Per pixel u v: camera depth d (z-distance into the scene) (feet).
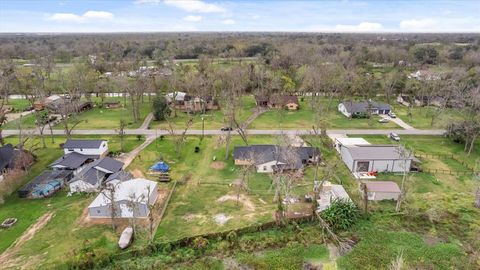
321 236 103.45
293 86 301.02
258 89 296.71
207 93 262.06
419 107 268.62
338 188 129.49
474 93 216.95
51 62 388.16
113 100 287.28
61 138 193.16
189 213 116.47
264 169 150.71
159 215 114.83
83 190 130.93
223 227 107.55
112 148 176.76
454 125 185.88
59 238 102.58
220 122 226.79
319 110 232.94
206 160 163.02
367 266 91.04
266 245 99.91
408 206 118.11
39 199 126.82
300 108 265.75
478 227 106.63
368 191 124.36
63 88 285.64
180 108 262.06
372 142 186.70
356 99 286.25
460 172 148.66
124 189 120.06
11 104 269.85
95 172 138.62
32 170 150.92
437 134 200.64
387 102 282.56
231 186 136.56
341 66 341.21
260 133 203.00
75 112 233.14
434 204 120.16
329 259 94.43
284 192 127.24
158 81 290.76
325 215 109.81
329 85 292.20
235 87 271.08
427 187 135.33
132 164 157.58
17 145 178.19
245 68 334.85
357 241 102.01
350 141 174.91
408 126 217.36
